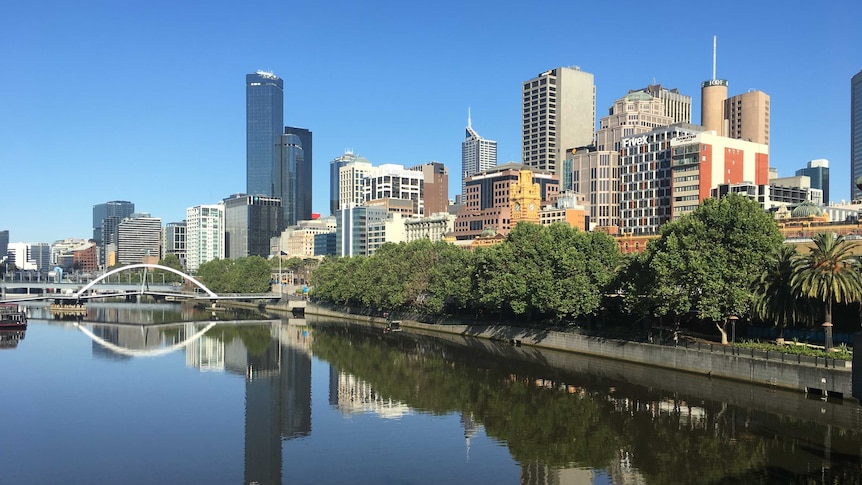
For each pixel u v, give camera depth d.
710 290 92.56
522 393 89.56
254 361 122.62
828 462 58.72
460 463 61.25
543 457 62.56
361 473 59.03
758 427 69.31
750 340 98.75
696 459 60.41
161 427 75.12
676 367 100.69
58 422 77.38
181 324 198.88
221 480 57.72
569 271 119.69
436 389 93.88
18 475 59.34
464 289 149.00
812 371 80.62
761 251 92.94
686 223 98.94
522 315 145.25
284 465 61.16
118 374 109.00
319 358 125.81
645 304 104.06
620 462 60.47
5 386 98.88
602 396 86.12
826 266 82.31
